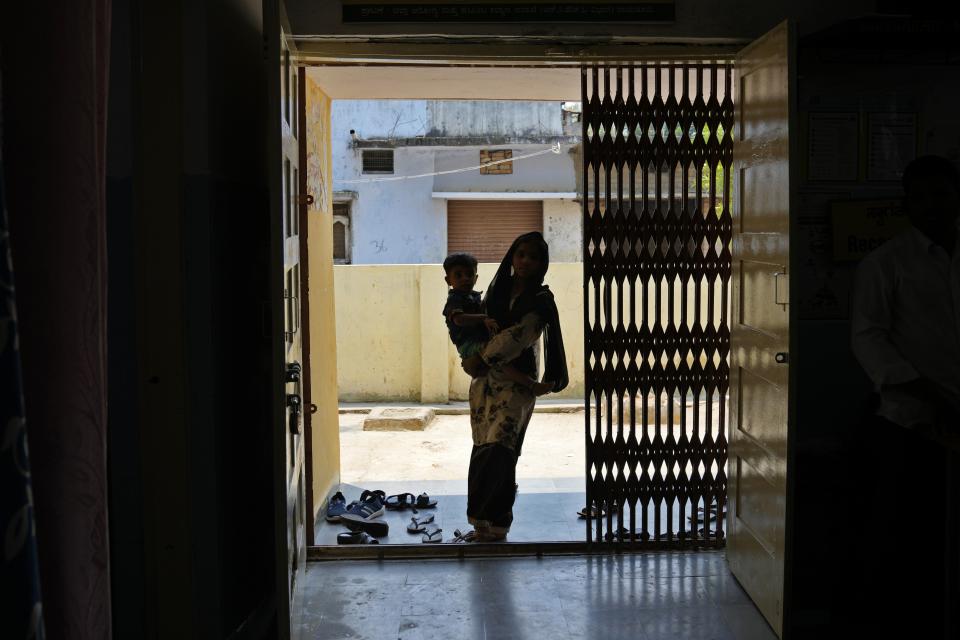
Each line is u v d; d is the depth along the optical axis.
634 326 4.52
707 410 4.59
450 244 18.86
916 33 3.81
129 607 3.11
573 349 9.84
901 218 4.34
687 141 4.43
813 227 4.35
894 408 3.79
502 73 4.95
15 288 1.11
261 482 3.84
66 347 1.13
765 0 4.21
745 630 3.70
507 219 18.84
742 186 4.08
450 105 18.33
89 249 1.14
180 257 3.09
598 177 4.43
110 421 3.05
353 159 18.42
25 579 0.85
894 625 3.65
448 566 4.47
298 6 4.11
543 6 4.14
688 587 4.16
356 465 7.30
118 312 3.03
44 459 1.13
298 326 4.28
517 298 4.91
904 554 3.80
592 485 4.61
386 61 4.28
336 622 3.82
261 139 3.88
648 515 5.28
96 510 1.16
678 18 4.19
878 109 4.31
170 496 3.16
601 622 3.79
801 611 3.77
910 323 3.82
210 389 3.14
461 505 5.81
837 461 4.42
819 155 4.31
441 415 9.34
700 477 4.64
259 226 3.84
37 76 1.11
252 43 3.76
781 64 3.50
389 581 4.28
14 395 0.85
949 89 4.32
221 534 3.22
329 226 5.79
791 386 3.43
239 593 3.46
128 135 2.98
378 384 9.80
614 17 4.16
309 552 4.59
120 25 2.96
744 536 4.07
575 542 4.64
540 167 18.61
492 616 3.87
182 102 3.06
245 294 3.58
